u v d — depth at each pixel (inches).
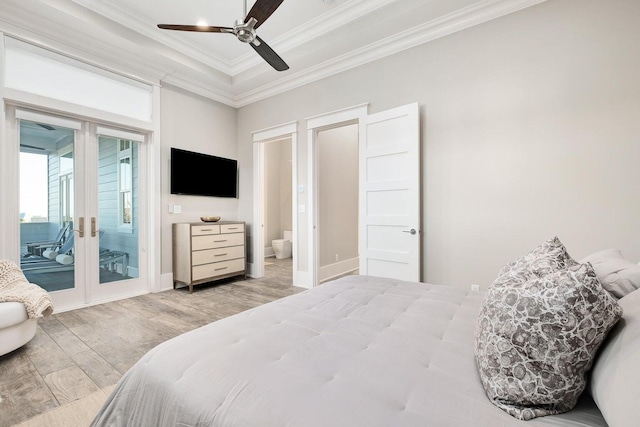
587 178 91.6
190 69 152.4
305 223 162.9
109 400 39.9
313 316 52.4
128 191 146.3
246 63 161.6
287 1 116.2
